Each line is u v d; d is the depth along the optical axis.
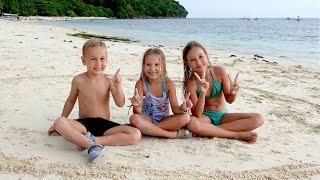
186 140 1.89
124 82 3.29
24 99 2.57
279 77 3.95
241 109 2.55
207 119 1.99
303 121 2.32
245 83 3.53
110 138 1.76
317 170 1.59
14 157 1.60
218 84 1.99
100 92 1.91
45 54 4.83
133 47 6.92
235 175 1.51
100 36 11.05
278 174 1.54
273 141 1.93
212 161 1.64
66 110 1.97
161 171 1.52
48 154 1.65
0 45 5.64
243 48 8.38
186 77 2.02
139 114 1.90
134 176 1.47
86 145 1.67
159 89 1.94
